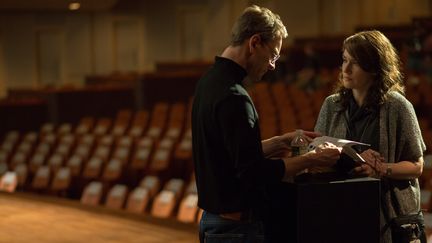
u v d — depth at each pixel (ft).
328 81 44.16
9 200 25.14
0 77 63.62
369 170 8.70
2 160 42.57
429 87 38.60
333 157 8.28
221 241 8.35
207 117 8.09
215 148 8.14
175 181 28.09
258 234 8.31
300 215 8.16
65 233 19.30
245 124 7.90
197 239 18.15
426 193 19.36
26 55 64.64
